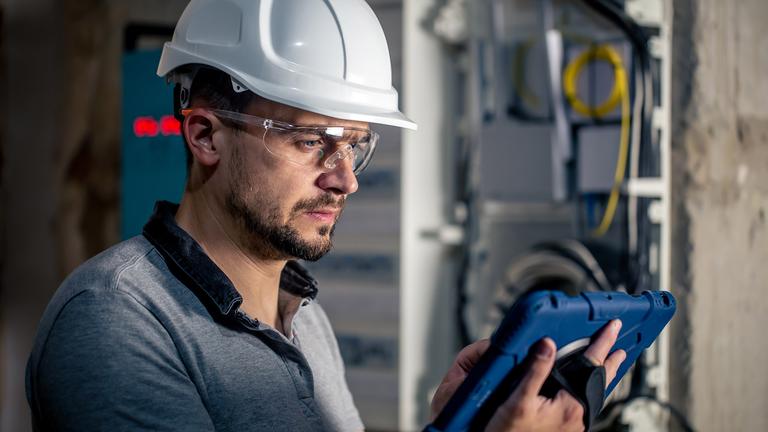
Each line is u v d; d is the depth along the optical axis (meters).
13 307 3.03
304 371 1.03
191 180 1.05
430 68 2.37
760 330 1.68
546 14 2.09
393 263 2.46
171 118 2.24
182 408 0.89
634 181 1.80
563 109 2.10
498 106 2.22
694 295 1.73
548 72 2.10
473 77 2.27
